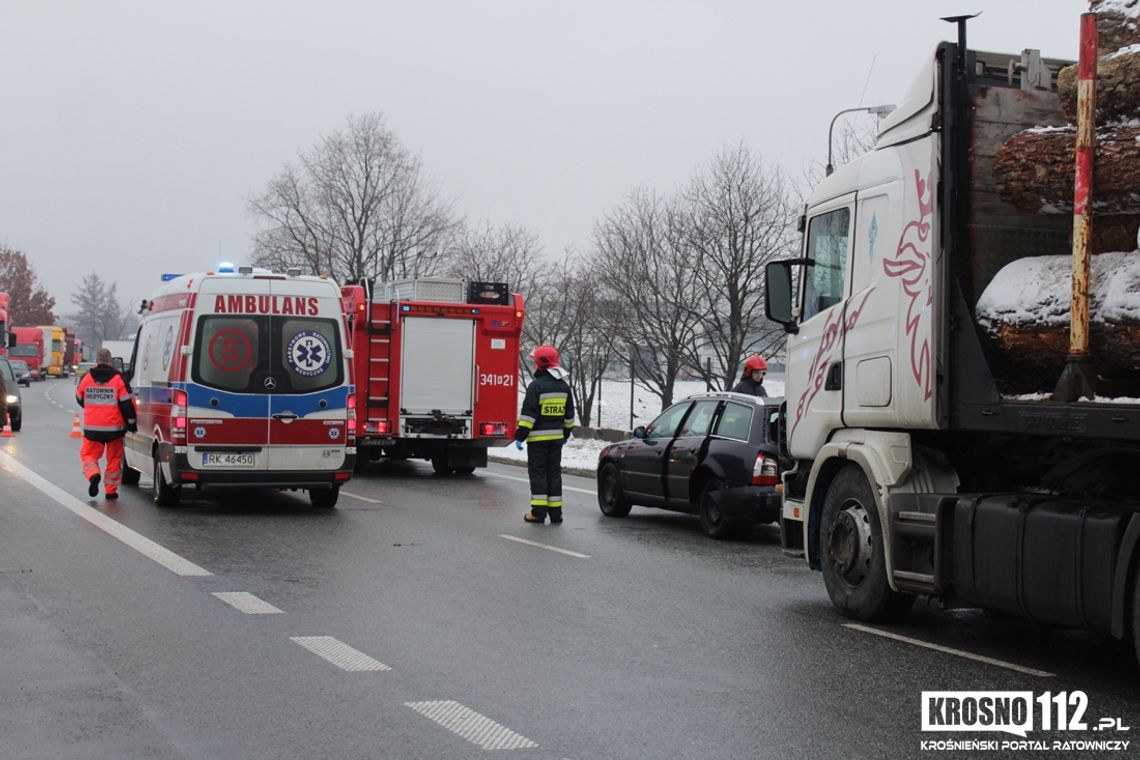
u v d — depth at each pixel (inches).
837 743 212.5
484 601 343.0
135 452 628.1
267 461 545.0
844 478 340.2
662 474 535.5
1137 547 241.3
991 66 309.0
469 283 805.9
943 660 282.7
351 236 1742.1
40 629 292.0
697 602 352.2
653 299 1147.3
